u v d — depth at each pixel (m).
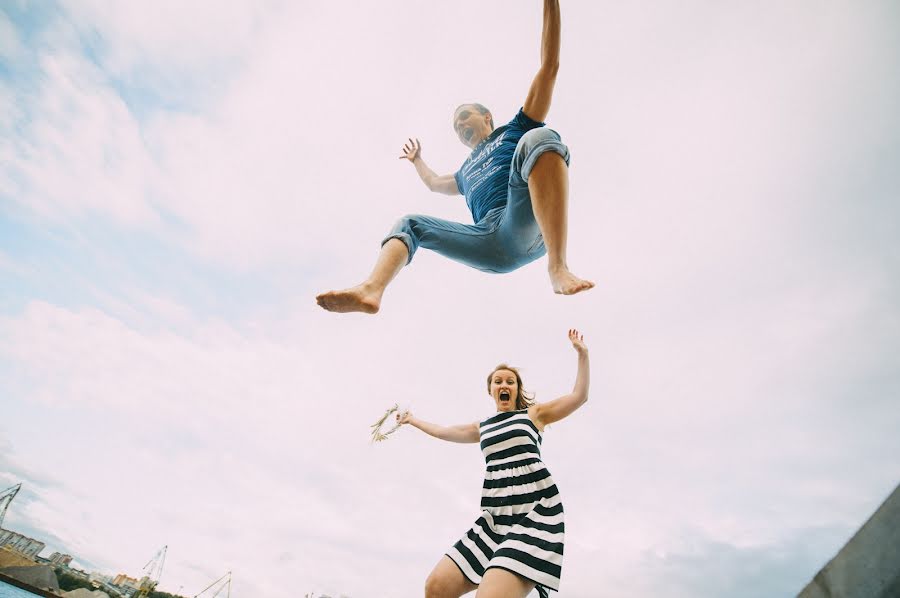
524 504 2.13
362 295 1.92
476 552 2.13
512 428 2.43
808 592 1.12
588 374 2.61
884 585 0.93
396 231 2.27
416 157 3.97
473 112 3.12
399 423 3.18
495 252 2.52
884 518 1.00
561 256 2.02
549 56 2.29
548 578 1.79
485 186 2.63
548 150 1.98
